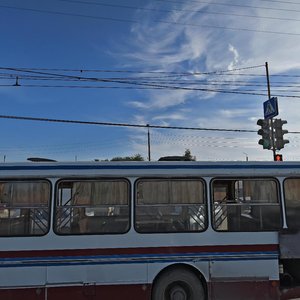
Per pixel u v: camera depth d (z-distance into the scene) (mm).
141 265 5992
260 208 6312
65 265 5895
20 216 5965
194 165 6328
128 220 6074
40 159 6641
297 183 6461
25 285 5809
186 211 6188
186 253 6062
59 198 6078
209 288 6027
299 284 6402
